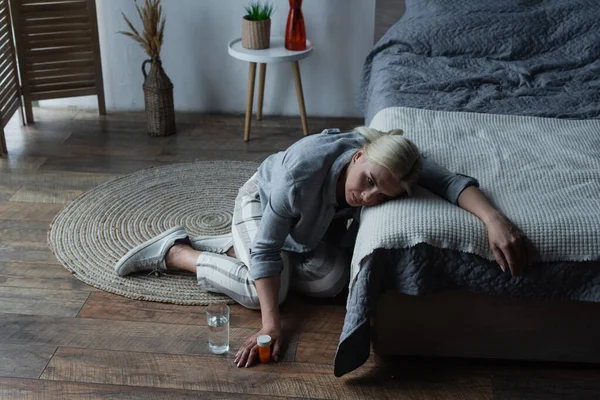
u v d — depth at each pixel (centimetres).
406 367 205
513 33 302
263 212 218
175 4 355
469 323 200
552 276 186
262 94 360
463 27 304
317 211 207
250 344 208
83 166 318
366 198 193
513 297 190
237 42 345
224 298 234
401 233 185
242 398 194
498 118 251
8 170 313
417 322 200
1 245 259
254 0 353
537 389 198
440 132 239
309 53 335
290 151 207
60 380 199
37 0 337
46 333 217
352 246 226
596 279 186
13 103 340
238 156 331
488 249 185
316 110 376
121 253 256
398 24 319
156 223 276
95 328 220
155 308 229
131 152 332
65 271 246
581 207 194
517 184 206
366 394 196
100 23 358
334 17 355
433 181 201
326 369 205
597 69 287
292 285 233
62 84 356
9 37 337
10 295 234
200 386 197
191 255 238
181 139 346
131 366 204
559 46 302
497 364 207
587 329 198
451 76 286
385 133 208
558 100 267
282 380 200
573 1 309
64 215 279
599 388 199
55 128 354
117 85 372
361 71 353
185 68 369
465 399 194
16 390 195
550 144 231
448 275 189
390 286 192
